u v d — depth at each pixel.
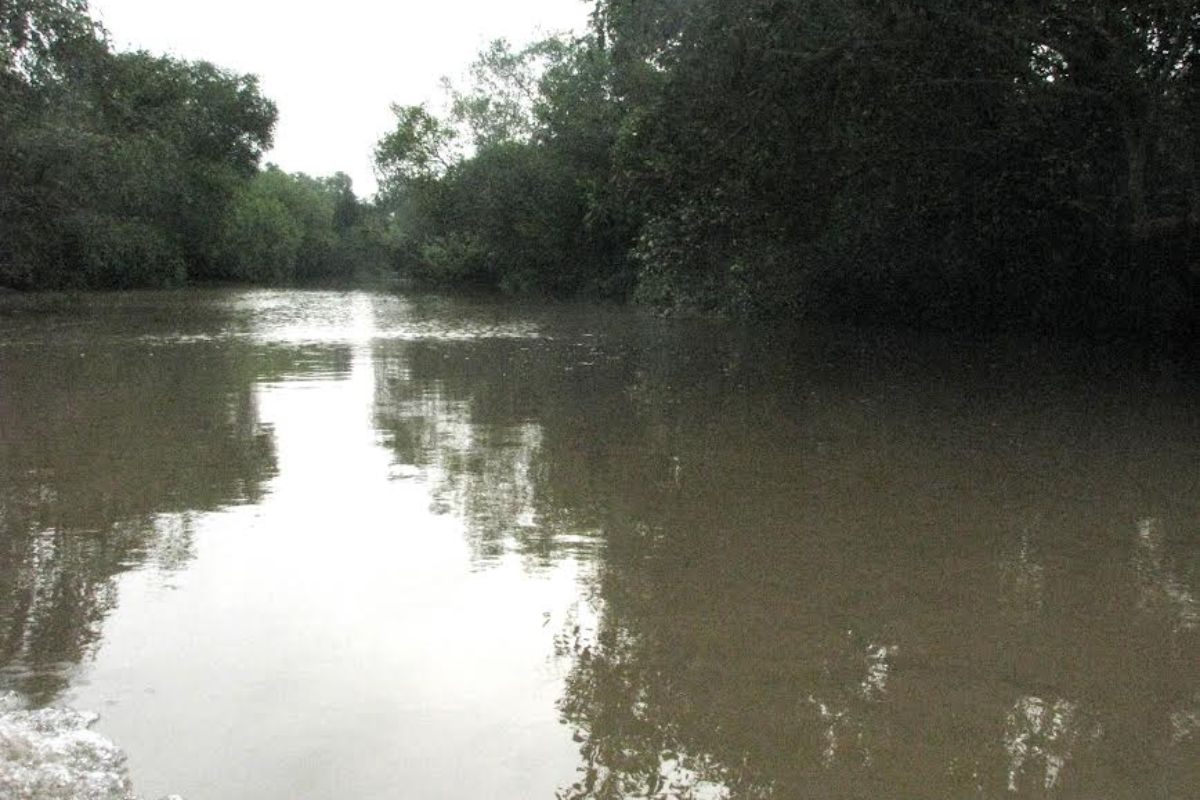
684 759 3.85
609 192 34.19
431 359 17.36
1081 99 14.93
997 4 13.10
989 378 14.32
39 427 10.46
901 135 16.38
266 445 9.59
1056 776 3.72
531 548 6.36
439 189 49.19
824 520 6.99
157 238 48.94
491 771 3.74
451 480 8.19
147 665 4.61
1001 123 16.39
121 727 4.04
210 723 4.08
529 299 39.09
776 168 17.20
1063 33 13.98
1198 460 8.80
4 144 28.27
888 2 13.02
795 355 17.66
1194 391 12.91
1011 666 4.64
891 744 3.96
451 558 6.16
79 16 25.94
